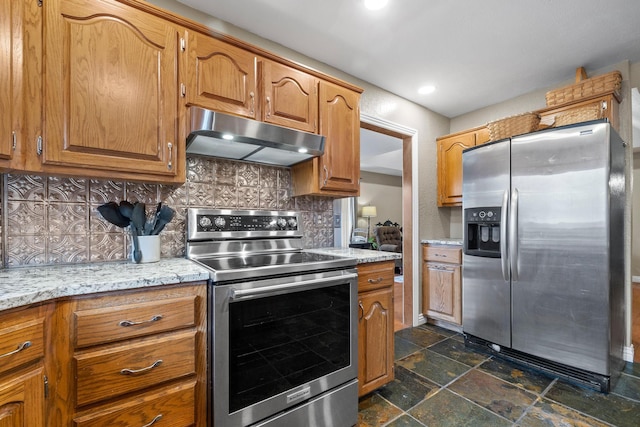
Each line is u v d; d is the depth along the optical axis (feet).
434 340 8.71
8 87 3.30
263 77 5.33
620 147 6.71
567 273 6.28
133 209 4.66
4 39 3.28
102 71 3.92
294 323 4.54
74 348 3.08
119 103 4.04
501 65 7.67
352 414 5.13
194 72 4.66
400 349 8.11
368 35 6.48
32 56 3.47
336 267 5.10
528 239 6.81
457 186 10.13
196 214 5.42
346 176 6.47
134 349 3.37
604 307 5.85
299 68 5.82
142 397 3.43
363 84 8.48
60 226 4.51
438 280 9.66
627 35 6.40
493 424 5.10
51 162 3.61
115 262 4.75
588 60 7.39
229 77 4.98
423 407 5.60
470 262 8.07
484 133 9.39
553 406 5.55
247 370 4.06
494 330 7.49
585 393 5.93
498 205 7.36
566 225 6.29
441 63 7.58
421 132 10.19
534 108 9.13
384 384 5.95
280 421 4.32
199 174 5.80
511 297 7.13
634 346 7.98
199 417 3.79
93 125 3.85
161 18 4.41
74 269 4.07
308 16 5.88
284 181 6.91
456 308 9.16
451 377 6.64
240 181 6.29
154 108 4.32
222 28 6.00
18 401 2.67
